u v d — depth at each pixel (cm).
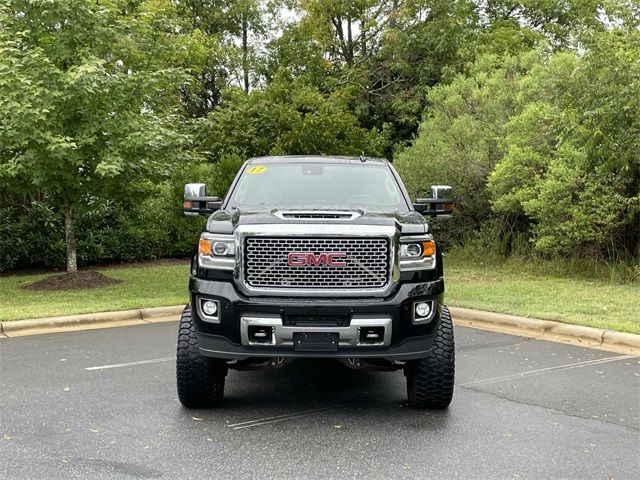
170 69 1473
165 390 672
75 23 1363
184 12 3962
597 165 1434
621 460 486
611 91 1330
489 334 967
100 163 1281
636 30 1453
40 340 920
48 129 1302
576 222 1480
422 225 588
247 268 553
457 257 1861
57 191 1375
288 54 3491
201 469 467
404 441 524
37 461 482
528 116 1578
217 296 554
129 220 1983
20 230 1817
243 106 2670
